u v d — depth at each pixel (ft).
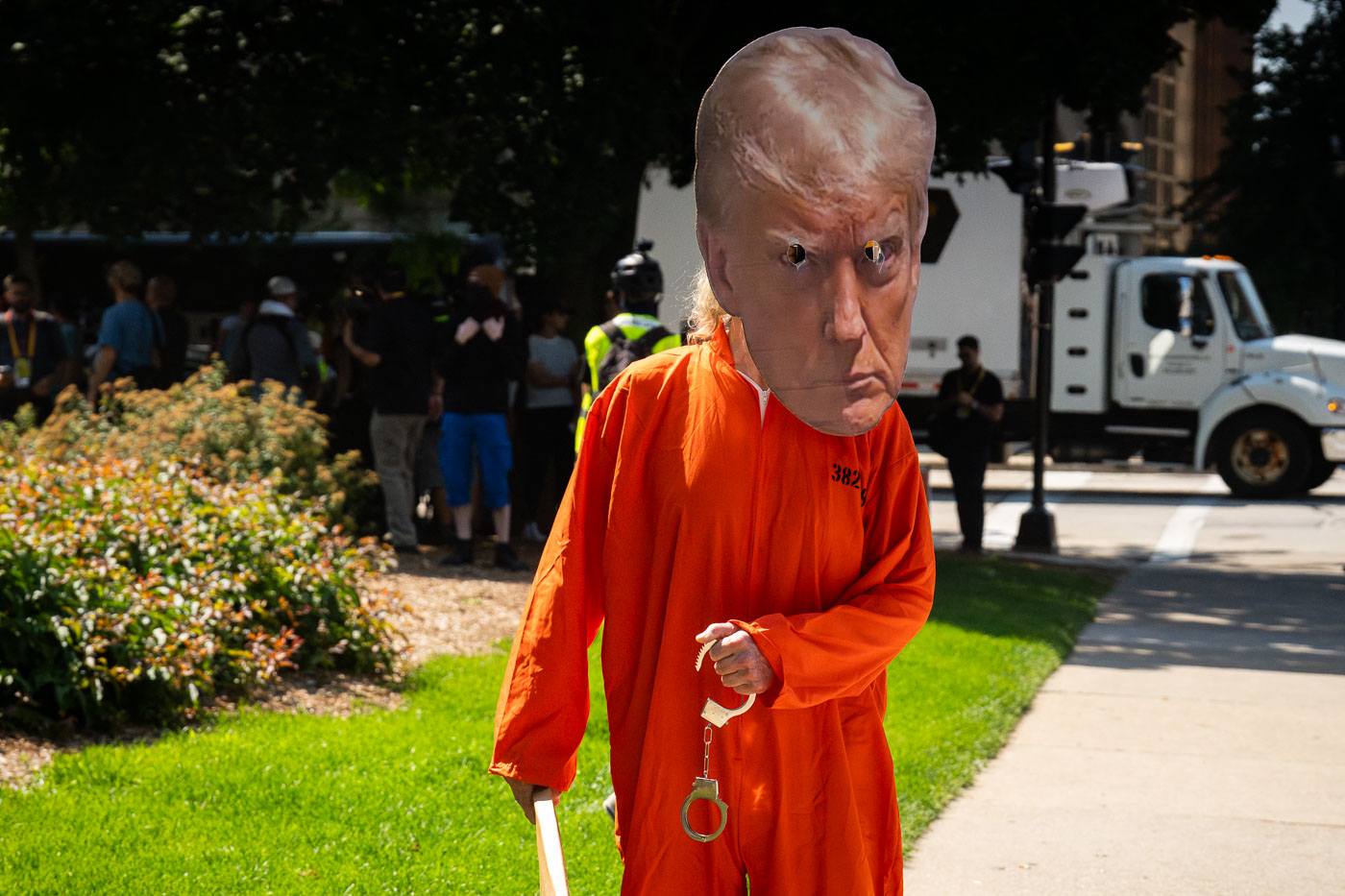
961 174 43.19
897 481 7.89
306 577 20.59
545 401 36.47
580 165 34.73
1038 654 25.80
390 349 32.40
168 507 20.92
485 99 32.96
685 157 43.29
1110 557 44.29
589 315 40.52
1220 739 20.29
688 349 8.03
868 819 7.87
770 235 7.33
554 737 7.95
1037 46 36.73
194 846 12.98
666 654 7.64
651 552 7.84
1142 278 63.46
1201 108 284.41
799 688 7.23
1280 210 107.96
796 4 38.60
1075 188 62.34
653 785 7.67
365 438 36.68
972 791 17.44
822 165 7.23
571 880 12.64
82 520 19.21
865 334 7.36
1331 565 41.96
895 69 7.35
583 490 8.09
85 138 33.83
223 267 71.05
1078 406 64.44
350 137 33.45
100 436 28.09
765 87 7.25
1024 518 43.73
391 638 21.20
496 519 30.89
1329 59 106.42
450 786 15.16
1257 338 62.80
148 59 32.99
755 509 7.61
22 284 39.37
